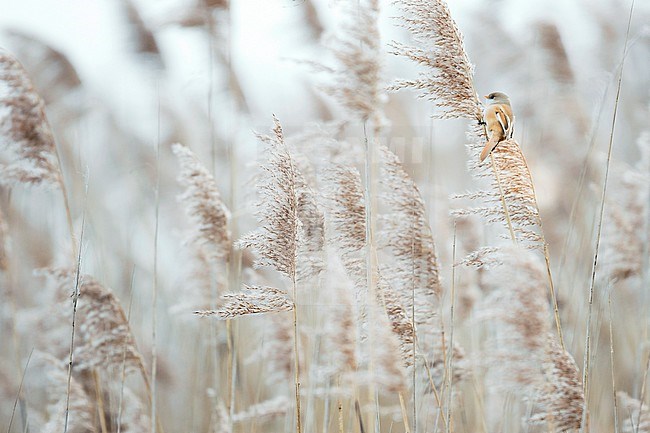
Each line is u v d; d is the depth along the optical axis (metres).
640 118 15.85
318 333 9.23
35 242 13.73
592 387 9.07
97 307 8.75
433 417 8.56
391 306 7.33
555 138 13.89
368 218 7.09
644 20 17.03
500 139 6.71
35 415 10.97
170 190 15.11
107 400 9.93
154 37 14.83
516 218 7.10
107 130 16.36
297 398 7.04
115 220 15.43
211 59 12.45
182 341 13.37
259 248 6.93
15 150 8.95
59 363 9.70
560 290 10.12
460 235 10.01
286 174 6.95
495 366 6.13
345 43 6.78
